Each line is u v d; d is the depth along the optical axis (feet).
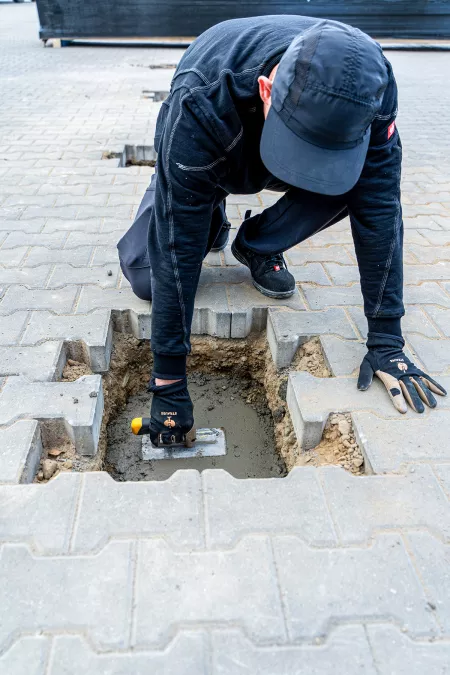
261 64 4.89
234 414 8.44
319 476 5.81
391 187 6.07
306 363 7.89
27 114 19.76
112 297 8.83
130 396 8.69
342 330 8.20
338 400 6.87
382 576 4.86
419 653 4.33
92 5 35.63
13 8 69.41
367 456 6.11
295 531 5.21
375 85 4.44
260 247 8.52
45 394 6.79
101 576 4.76
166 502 5.44
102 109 20.81
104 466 7.23
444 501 5.58
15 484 5.59
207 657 4.24
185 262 5.72
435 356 7.71
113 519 5.25
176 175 5.26
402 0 35.65
